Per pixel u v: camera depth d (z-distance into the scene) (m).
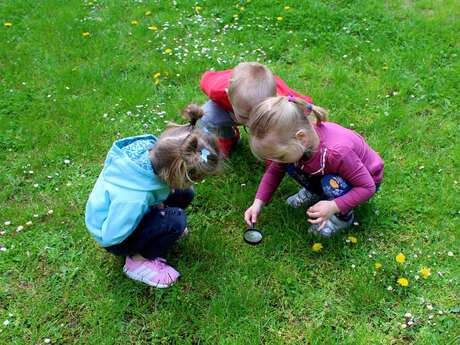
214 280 1.46
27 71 2.39
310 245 1.54
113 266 1.50
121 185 1.30
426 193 1.69
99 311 1.37
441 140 1.91
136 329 1.34
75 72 2.36
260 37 2.58
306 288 1.42
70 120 2.07
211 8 2.85
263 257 1.51
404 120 2.01
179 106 2.12
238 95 1.47
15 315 1.38
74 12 2.86
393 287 1.40
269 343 1.30
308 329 1.32
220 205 1.70
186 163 1.22
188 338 1.31
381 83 2.22
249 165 1.86
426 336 1.28
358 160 1.38
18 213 1.68
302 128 1.30
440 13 2.74
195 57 2.43
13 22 2.80
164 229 1.39
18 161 1.89
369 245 1.54
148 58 2.47
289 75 2.30
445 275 1.43
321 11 2.73
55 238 1.59
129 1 2.96
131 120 2.08
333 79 2.28
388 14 2.73
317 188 1.55
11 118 2.11
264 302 1.38
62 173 1.84
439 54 2.39
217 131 1.81
